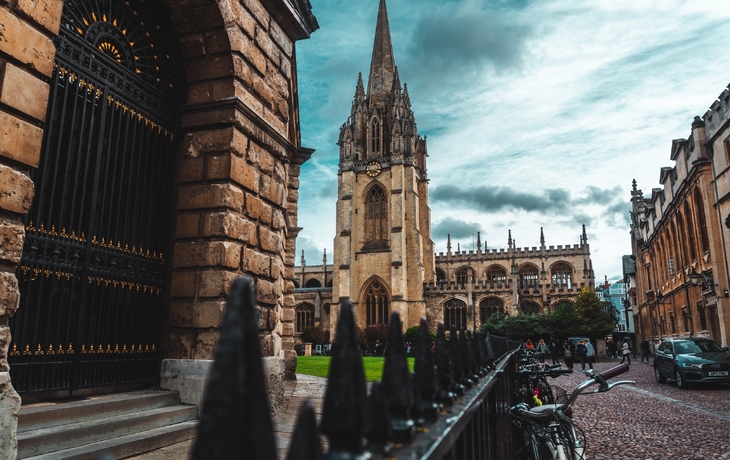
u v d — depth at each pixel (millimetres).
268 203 11453
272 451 971
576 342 44156
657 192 43688
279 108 12211
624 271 70000
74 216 8164
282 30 12539
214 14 9977
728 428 11430
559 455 5645
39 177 7539
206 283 9477
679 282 37719
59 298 7684
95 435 6680
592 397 17656
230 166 9906
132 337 9266
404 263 73562
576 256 86500
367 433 1642
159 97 10047
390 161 78750
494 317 67625
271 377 10469
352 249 77688
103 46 9016
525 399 8234
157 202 9984
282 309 18219
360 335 69812
